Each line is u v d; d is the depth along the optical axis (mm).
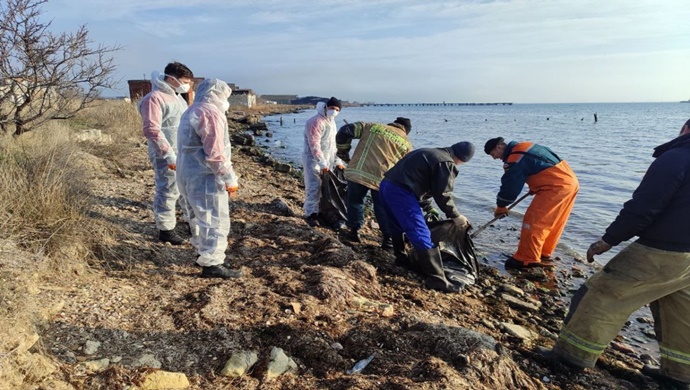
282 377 2979
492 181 13500
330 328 3605
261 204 7766
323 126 7055
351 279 4715
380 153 6141
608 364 3877
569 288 6055
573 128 41781
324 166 6953
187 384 2816
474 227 8820
